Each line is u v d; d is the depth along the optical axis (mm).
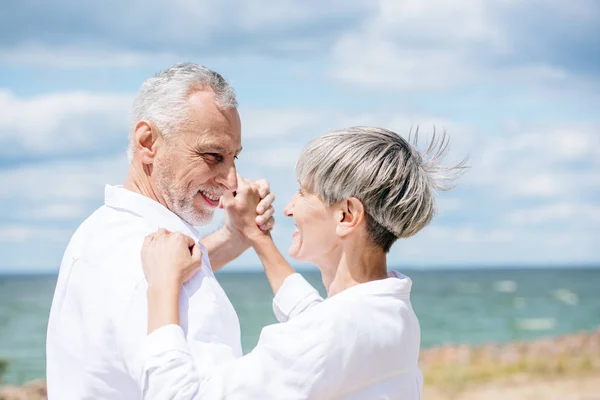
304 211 2461
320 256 2480
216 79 2729
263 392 2176
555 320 49844
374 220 2383
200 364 2334
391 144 2412
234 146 2736
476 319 50656
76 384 2537
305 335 2223
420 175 2418
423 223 2426
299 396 2182
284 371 2193
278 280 2883
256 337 35062
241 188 2891
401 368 2359
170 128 2662
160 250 2465
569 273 166000
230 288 89688
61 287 2654
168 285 2373
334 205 2418
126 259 2516
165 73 2721
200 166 2686
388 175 2355
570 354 16688
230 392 2180
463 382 14070
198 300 2451
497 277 139750
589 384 13555
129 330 2400
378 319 2301
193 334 2387
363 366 2256
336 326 2229
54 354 2623
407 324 2375
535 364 15602
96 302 2496
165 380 2205
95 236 2627
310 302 2832
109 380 2471
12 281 144750
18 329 45219
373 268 2426
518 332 43781
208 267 2738
